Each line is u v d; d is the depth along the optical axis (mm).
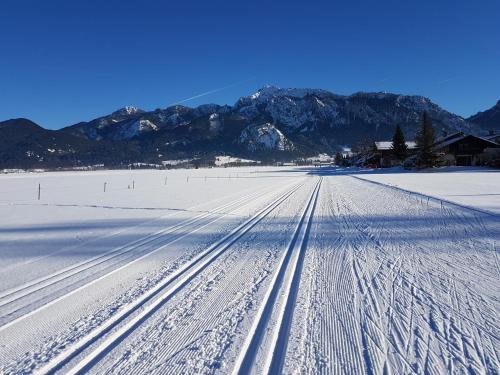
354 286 5863
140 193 24953
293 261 7375
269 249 8445
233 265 7191
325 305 5113
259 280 6250
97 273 6801
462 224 10820
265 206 16844
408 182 30672
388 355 3822
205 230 11008
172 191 26547
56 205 18281
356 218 12688
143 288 5949
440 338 4148
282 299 5363
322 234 10047
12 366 3758
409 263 7098
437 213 13086
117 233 10734
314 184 33062
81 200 20594
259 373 3553
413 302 5168
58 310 5113
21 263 7617
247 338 4227
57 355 3949
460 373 3498
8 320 4820
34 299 5543
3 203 19562
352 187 27672
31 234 10766
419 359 3740
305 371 3572
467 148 63469
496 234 9320
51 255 8258
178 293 5699
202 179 47312
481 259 7223
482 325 4434
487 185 26141
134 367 3699
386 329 4383
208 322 4660
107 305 5262
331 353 3877
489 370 3531
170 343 4156
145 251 8477
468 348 3928
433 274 6387
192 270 6902
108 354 3951
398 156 78688
